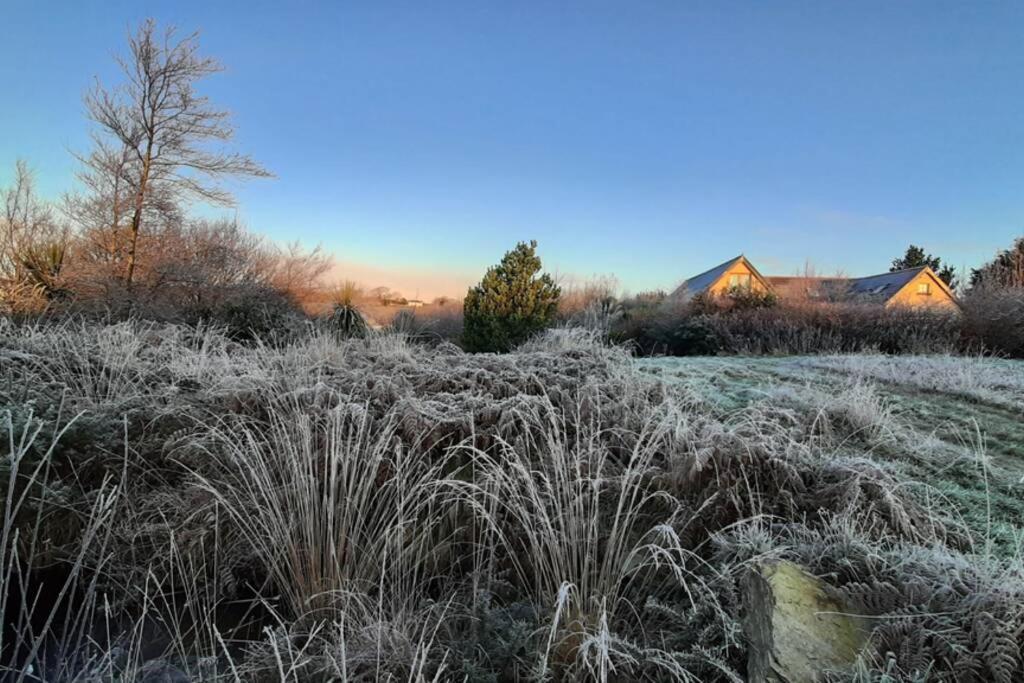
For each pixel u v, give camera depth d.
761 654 1.76
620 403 3.77
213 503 2.92
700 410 3.83
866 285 25.77
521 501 2.72
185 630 2.58
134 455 3.45
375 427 3.49
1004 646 1.54
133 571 2.79
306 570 2.63
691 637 2.03
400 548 2.59
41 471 3.12
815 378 5.37
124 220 10.37
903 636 1.71
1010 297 9.95
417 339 9.85
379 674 1.99
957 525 2.40
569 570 2.37
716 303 13.35
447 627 2.30
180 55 10.21
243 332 8.55
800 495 2.67
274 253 15.34
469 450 3.41
